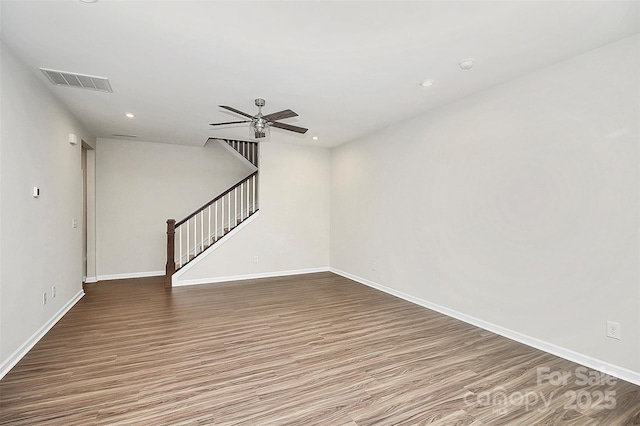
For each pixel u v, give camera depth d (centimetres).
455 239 371
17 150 260
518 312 306
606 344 246
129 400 208
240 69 286
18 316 262
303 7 199
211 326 343
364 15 207
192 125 471
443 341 307
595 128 250
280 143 599
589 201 254
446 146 381
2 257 238
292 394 217
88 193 544
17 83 261
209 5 197
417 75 299
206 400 209
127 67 281
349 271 582
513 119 308
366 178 533
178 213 621
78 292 440
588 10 201
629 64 233
